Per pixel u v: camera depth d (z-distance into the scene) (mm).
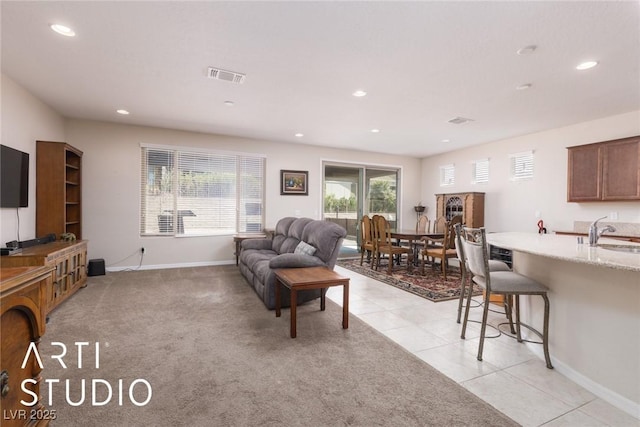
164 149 5398
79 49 2678
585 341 1970
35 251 3148
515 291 2205
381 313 3295
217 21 2258
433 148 6789
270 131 5500
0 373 858
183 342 2527
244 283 4453
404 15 2154
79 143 4836
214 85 3441
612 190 4137
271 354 2346
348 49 2629
